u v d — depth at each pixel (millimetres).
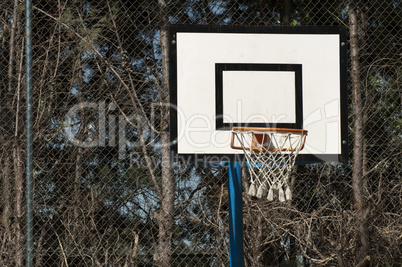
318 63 7484
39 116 10242
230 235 7535
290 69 7449
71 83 10461
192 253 9398
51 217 10172
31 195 7242
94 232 9914
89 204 9984
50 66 10516
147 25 10906
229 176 7641
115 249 9930
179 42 7434
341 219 8789
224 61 7430
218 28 7484
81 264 9430
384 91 10633
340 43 7531
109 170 10625
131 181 10836
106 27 11258
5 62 10406
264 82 7414
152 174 10188
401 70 10656
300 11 11734
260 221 8742
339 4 11508
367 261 8438
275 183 7148
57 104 10875
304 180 10609
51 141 10727
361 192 9141
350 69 10375
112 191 10844
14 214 8547
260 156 7211
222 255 8977
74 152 10492
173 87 7355
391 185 10109
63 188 10531
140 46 11539
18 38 10000
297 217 9156
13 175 9133
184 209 9469
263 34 7492
